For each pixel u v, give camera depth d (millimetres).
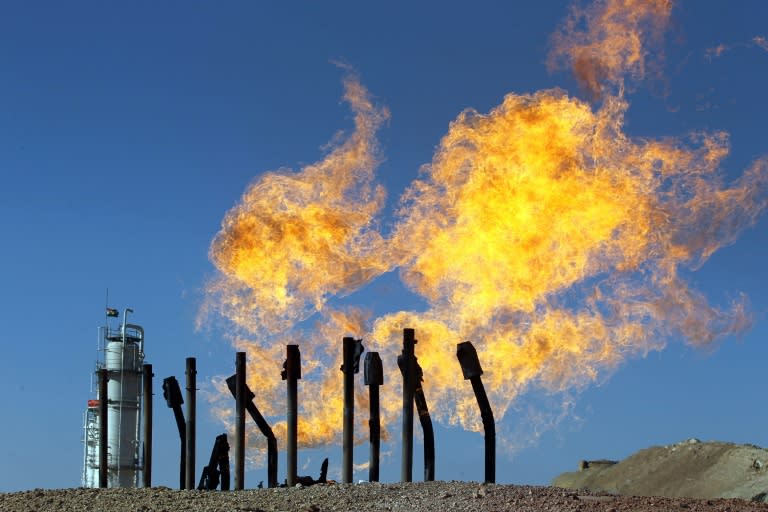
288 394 29453
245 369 30672
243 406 30422
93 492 25844
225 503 23266
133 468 49562
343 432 28625
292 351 29578
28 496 24984
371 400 28828
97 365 49969
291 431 29328
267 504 22906
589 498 21781
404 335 27969
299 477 30297
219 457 32406
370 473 28609
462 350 27109
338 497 23281
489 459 26812
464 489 23422
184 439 33500
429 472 28016
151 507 22922
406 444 27391
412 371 27750
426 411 28328
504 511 20484
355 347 28969
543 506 20828
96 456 49562
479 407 27078
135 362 50250
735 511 20562
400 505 21703
